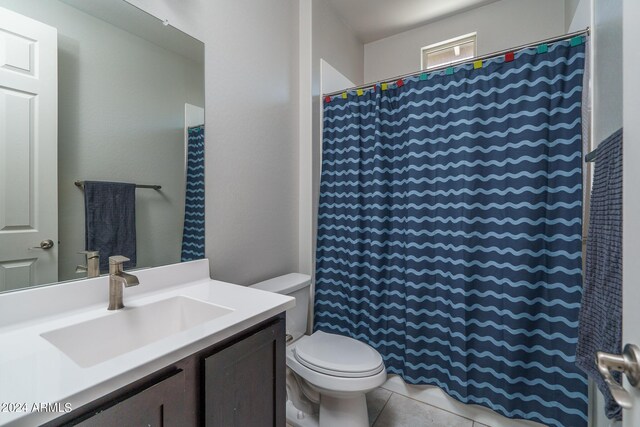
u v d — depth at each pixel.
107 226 1.00
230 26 1.45
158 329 0.99
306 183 1.99
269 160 1.73
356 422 1.33
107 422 0.54
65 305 0.87
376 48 2.66
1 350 0.65
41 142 0.85
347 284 1.89
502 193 1.42
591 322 0.84
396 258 1.73
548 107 1.33
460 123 1.51
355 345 1.48
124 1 1.04
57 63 0.88
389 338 1.74
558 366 1.29
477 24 2.24
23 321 0.79
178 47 1.22
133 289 1.04
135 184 1.08
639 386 0.42
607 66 1.03
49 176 0.87
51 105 0.87
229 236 1.47
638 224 0.44
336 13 2.26
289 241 1.92
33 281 0.83
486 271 1.46
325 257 1.99
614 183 0.75
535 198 1.33
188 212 1.27
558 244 1.30
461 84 1.52
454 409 1.56
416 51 2.49
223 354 0.76
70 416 0.51
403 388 1.71
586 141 1.27
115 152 1.03
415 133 1.65
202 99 1.32
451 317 1.53
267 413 0.91
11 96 0.79
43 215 0.85
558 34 1.98
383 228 1.77
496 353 1.42
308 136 1.97
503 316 1.40
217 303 0.98
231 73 1.46
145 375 0.60
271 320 0.96
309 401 1.54
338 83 2.24
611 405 0.70
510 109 1.40
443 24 2.37
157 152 1.15
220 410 0.75
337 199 1.96
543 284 1.33
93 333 0.84
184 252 1.25
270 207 1.74
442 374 1.57
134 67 1.07
